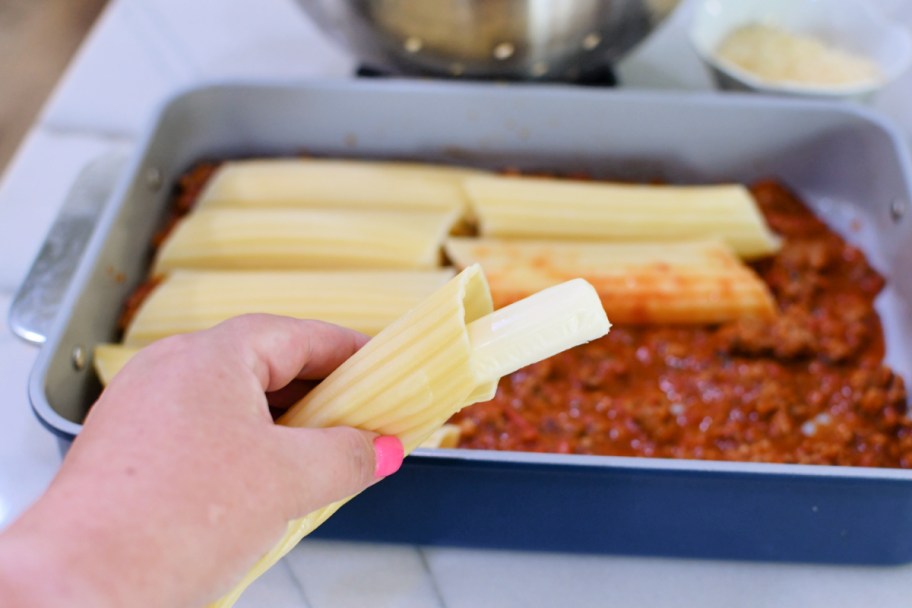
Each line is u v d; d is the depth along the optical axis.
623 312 0.52
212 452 0.31
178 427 0.32
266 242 0.54
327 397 0.36
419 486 0.42
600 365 0.51
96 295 0.49
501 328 0.34
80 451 0.31
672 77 0.64
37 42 0.94
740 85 0.58
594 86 0.60
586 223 0.55
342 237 0.54
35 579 0.27
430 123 0.57
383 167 0.57
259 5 0.70
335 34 0.56
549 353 0.34
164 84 0.65
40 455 0.48
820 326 0.52
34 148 0.61
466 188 0.56
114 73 0.65
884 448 0.48
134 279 0.53
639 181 0.59
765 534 0.43
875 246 0.55
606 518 0.43
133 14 0.69
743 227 0.55
